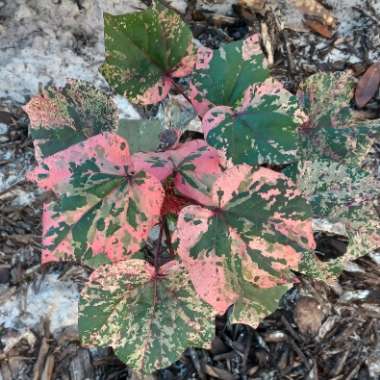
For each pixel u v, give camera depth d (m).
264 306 0.31
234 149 0.25
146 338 0.28
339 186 0.32
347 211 0.32
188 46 0.28
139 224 0.25
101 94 0.31
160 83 0.29
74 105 0.31
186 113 0.42
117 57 0.27
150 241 0.42
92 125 0.31
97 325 0.28
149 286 0.28
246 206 0.24
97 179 0.25
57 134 0.30
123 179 0.25
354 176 0.32
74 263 0.42
